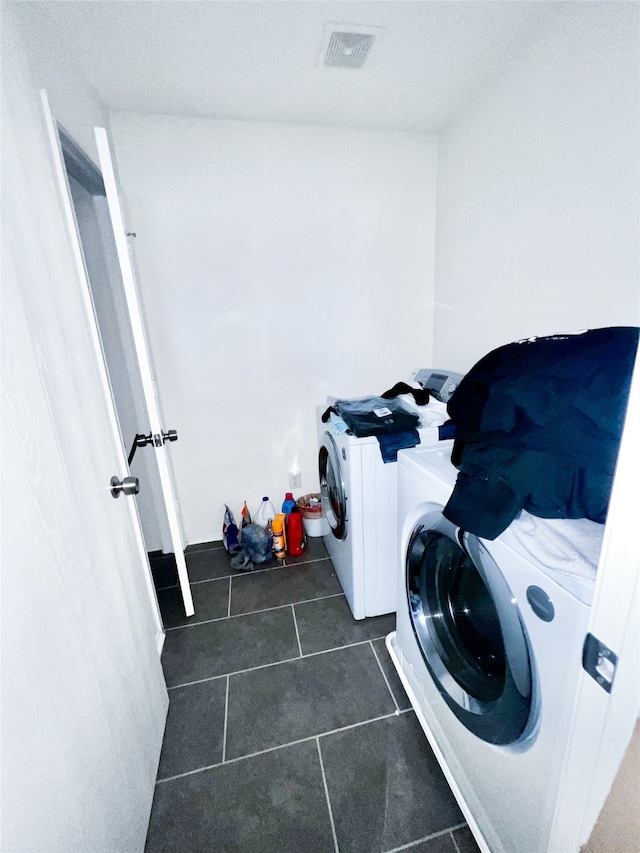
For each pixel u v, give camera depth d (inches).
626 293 46.2
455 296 82.3
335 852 37.3
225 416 88.7
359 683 54.6
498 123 63.3
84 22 47.7
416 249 88.0
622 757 17.3
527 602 26.7
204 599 73.5
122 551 41.1
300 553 87.0
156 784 43.3
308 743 46.9
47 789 21.4
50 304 30.8
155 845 38.3
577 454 27.8
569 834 21.7
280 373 89.0
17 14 33.2
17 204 27.4
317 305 86.6
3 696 18.6
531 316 61.7
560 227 54.2
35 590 22.4
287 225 80.7
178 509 88.1
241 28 50.4
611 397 28.1
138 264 76.1
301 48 54.7
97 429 38.5
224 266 80.1
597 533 26.5
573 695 23.7
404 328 92.4
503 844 33.3
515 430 32.2
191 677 56.6
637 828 17.4
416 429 59.5
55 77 46.5
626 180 44.5
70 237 41.8
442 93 66.9
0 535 19.8
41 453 25.2
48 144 39.4
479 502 30.6
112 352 78.5
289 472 95.8
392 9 48.2
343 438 60.5
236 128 74.1
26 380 24.6
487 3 47.9
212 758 45.7
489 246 69.7
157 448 52.9
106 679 31.8
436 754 43.3
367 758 45.1
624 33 42.3
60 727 23.5
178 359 83.0
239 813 40.5
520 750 29.5
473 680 37.7
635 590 15.2
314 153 78.2
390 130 80.0
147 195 73.7
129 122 70.2
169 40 52.0
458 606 41.2
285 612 69.1
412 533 44.4
